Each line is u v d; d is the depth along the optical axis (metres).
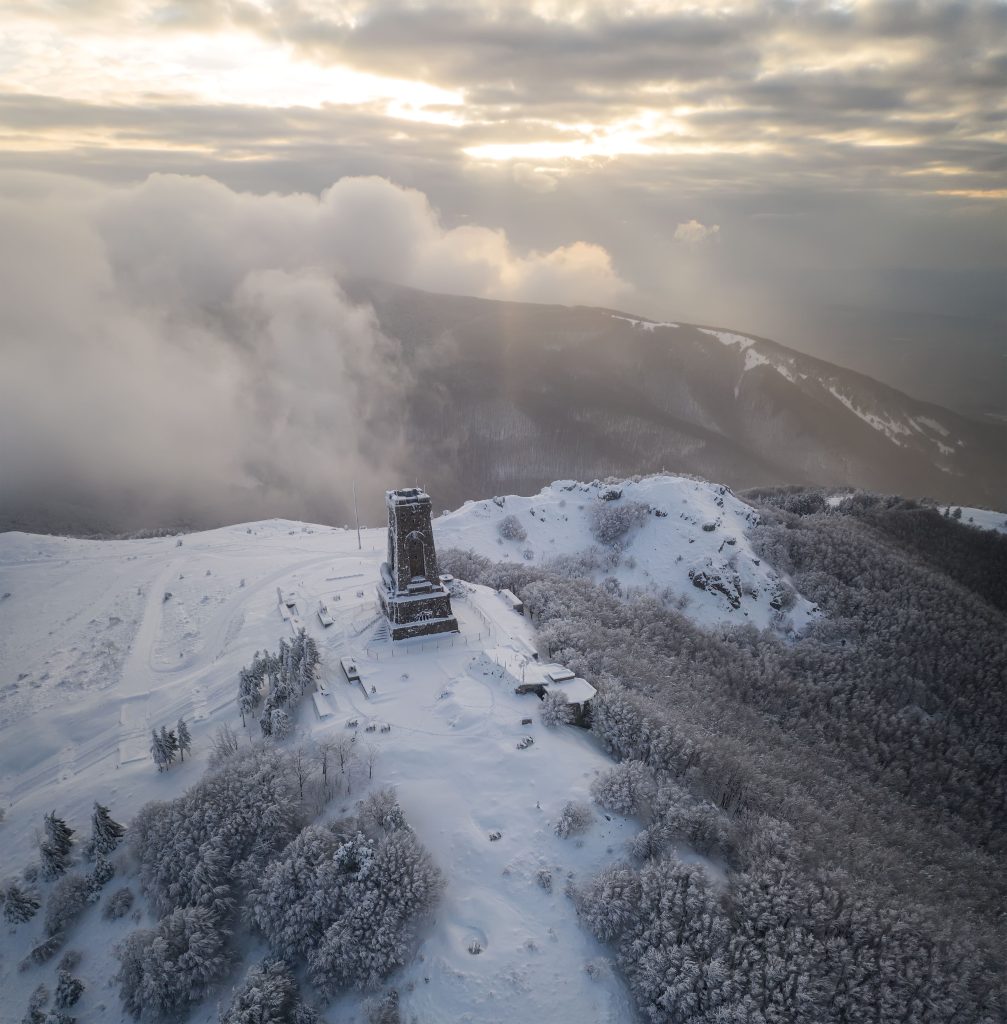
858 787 91.38
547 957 56.16
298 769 71.25
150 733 95.00
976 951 55.00
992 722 113.12
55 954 64.00
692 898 55.56
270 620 119.31
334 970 55.62
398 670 94.25
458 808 69.81
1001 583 168.88
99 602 133.25
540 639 101.94
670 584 148.12
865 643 131.12
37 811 81.81
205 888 61.97
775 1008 49.84
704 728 86.12
